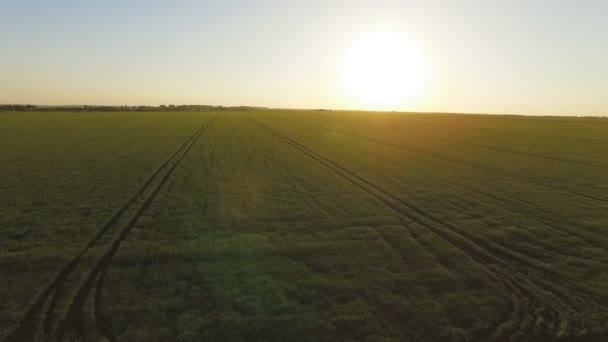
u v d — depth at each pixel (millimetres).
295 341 5441
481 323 6016
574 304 6633
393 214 12188
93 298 6574
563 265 8320
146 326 5746
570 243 9750
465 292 7016
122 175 18172
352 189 15859
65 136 37969
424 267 8070
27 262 7996
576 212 12789
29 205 12609
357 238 9820
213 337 5480
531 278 7672
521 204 13789
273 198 14062
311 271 7770
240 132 46562
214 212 12047
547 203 14000
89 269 7707
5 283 7062
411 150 30969
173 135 40656
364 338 5555
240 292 6820
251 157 25141
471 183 17641
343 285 7164
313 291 6895
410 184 17172
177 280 7270
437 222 11414
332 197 14375
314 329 5727
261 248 8984
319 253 8750
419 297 6789
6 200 13219
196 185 16156
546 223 11492
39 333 5562
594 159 26688
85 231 10055
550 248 9398
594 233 10586
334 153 28188
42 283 7090
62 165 20828
